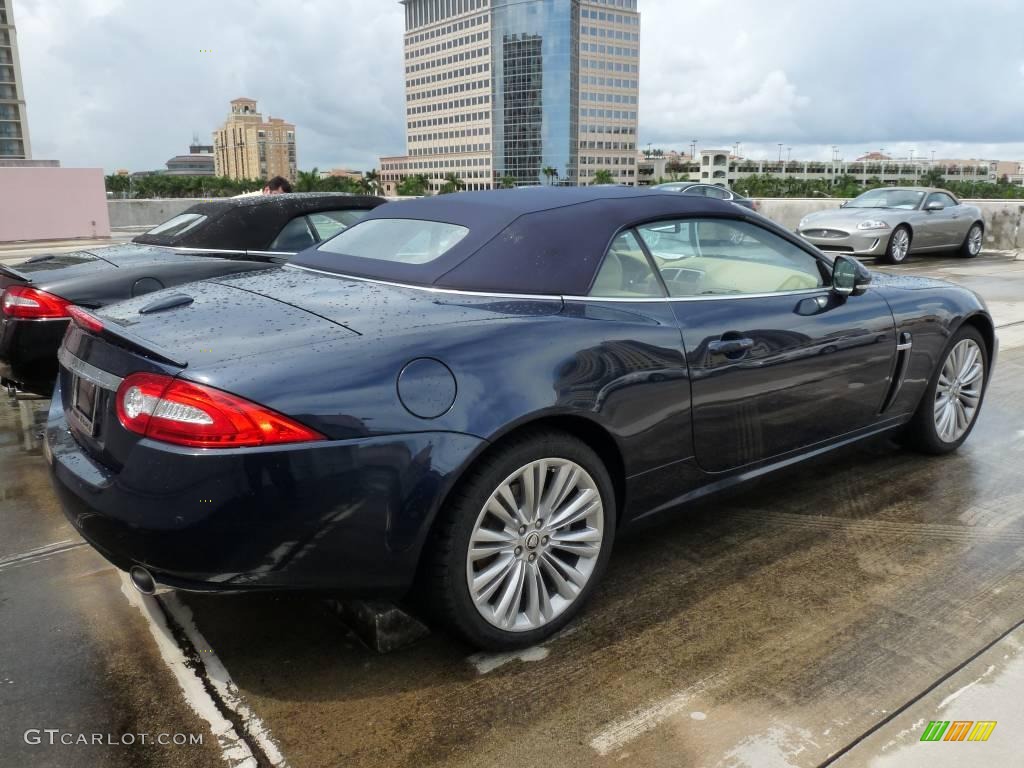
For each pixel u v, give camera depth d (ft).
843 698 7.25
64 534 10.77
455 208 9.73
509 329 7.67
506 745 6.66
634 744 6.66
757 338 9.62
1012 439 14.79
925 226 44.86
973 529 10.94
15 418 16.52
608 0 540.52
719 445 9.46
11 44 434.71
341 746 6.64
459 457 6.98
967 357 13.60
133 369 6.89
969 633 8.34
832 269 11.31
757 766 6.40
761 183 514.27
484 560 7.68
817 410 10.66
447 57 583.17
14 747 6.57
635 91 564.71
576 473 8.02
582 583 8.33
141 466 6.54
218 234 16.87
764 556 10.12
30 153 449.48
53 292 13.47
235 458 6.28
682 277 9.47
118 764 6.41
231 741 6.70
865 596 9.12
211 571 6.48
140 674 7.62
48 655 7.91
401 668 7.74
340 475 6.53
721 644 8.14
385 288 8.59
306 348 6.88
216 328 7.30
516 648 7.98
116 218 65.46
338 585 6.80
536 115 530.27
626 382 8.21
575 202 9.32
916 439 13.44
